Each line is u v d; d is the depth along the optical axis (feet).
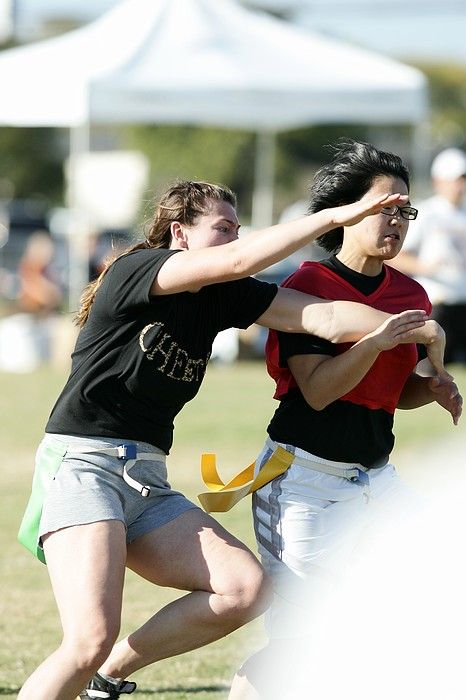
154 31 169.68
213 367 171.22
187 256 43.45
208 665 58.59
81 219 209.56
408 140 533.96
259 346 177.27
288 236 42.22
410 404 48.91
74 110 157.89
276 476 45.98
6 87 162.20
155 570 44.83
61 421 45.19
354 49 190.60
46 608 67.72
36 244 220.23
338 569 45.62
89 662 41.45
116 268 44.86
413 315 43.42
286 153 492.95
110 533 43.16
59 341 179.01
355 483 45.91
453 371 144.25
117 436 44.73
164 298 44.32
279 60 171.83
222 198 47.14
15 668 56.95
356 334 44.34
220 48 171.94
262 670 45.39
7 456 109.81
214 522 45.55
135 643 44.75
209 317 45.37
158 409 45.34
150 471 45.37
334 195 45.93
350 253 46.60
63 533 43.24
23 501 93.40
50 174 497.46
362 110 173.58
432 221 130.31
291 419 46.19
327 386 43.93
